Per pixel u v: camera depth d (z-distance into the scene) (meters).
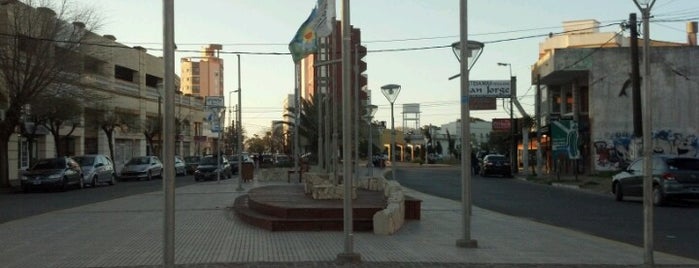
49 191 31.14
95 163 35.62
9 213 19.08
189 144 70.12
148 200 22.78
